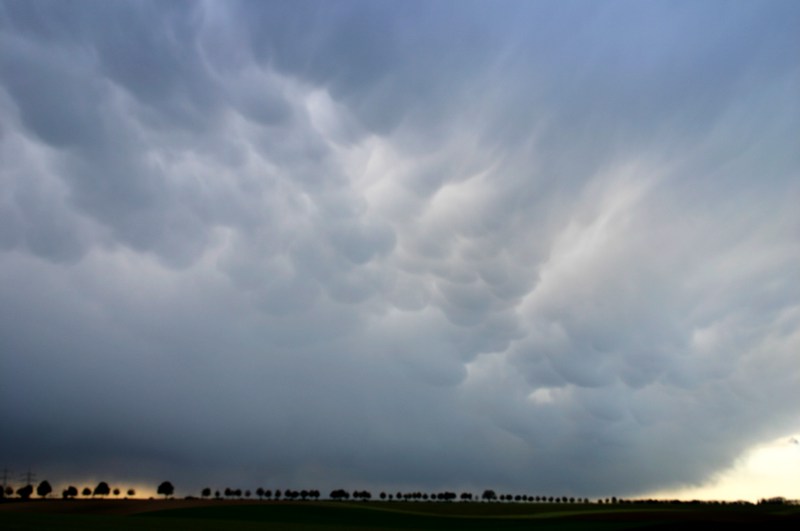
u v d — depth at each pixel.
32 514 64.94
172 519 61.75
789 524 58.91
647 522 68.62
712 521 63.47
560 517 79.75
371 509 88.44
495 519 78.00
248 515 77.12
